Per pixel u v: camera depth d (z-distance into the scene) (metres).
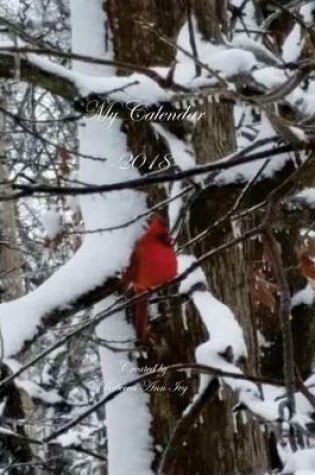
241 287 8.31
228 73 6.44
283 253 11.80
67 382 13.32
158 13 8.27
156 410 8.21
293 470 5.10
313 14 9.04
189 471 8.13
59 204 9.70
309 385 6.28
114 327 8.20
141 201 8.01
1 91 16.08
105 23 8.46
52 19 18.41
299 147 5.26
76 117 7.18
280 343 12.23
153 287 5.28
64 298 7.58
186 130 7.60
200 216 7.57
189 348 8.09
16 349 7.28
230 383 5.92
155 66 8.27
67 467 14.68
